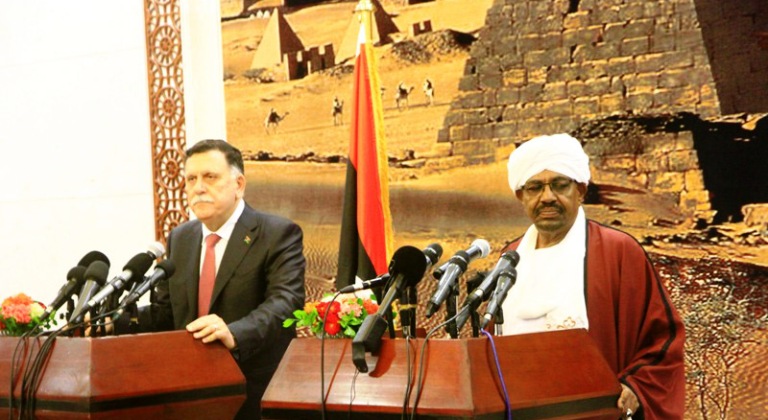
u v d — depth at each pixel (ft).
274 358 12.28
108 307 10.64
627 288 10.68
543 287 10.89
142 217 21.81
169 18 21.68
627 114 17.54
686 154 17.03
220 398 10.22
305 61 20.48
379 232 14.79
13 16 23.17
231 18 21.15
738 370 16.43
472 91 18.88
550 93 18.22
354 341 8.45
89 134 22.40
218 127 21.29
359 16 15.37
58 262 22.70
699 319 16.78
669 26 17.24
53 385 9.53
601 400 8.78
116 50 22.13
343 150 20.13
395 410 8.13
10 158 23.21
